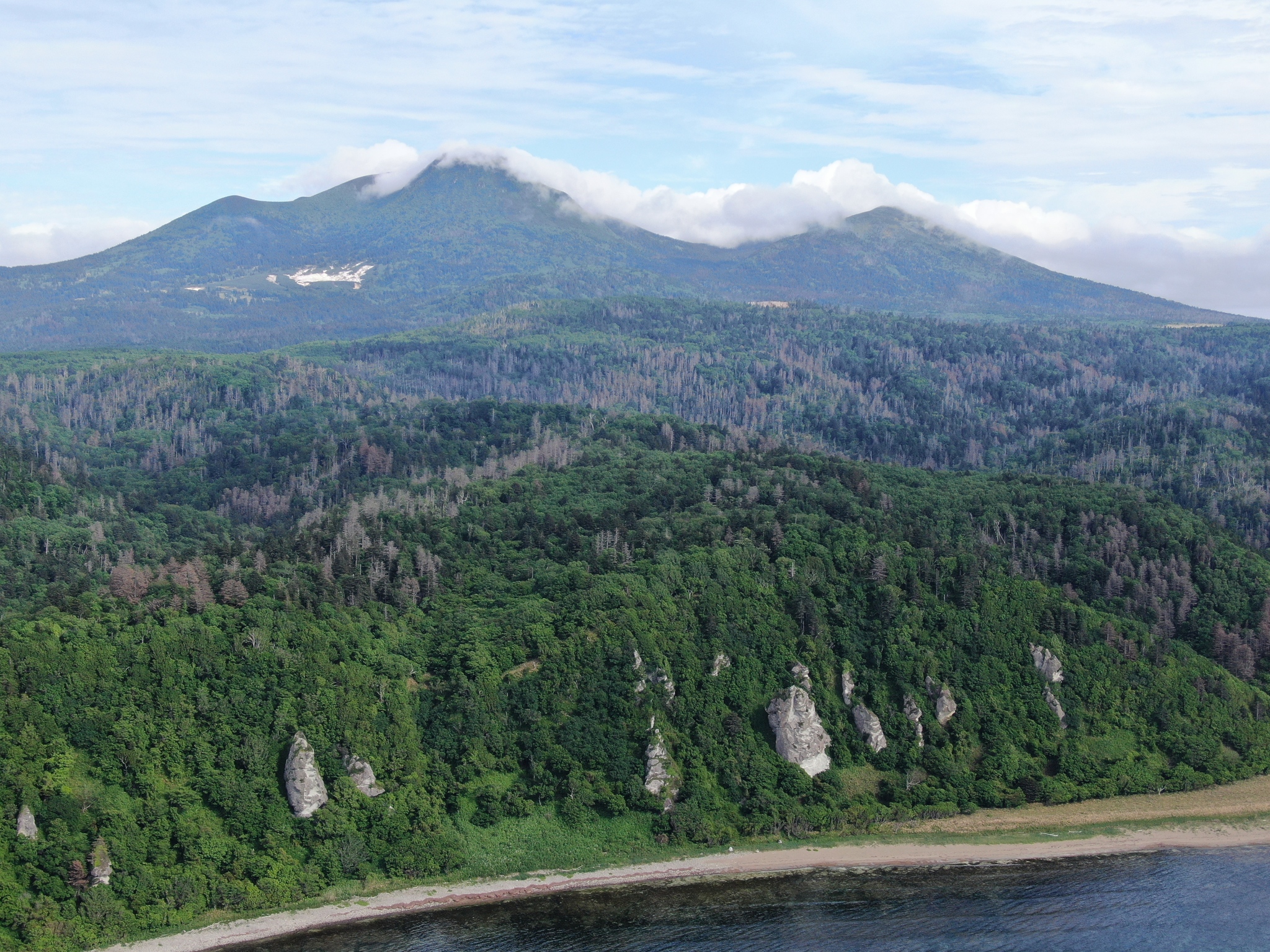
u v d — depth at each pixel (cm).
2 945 19662
